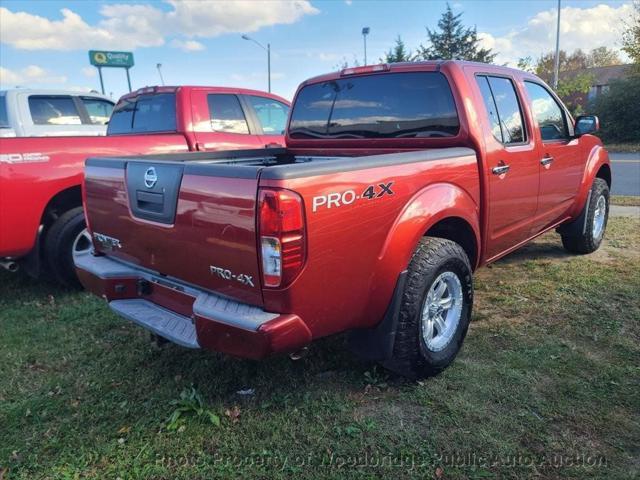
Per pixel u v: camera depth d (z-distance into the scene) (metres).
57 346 3.90
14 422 2.93
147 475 2.49
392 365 3.04
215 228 2.51
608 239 6.36
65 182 4.75
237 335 2.42
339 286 2.59
